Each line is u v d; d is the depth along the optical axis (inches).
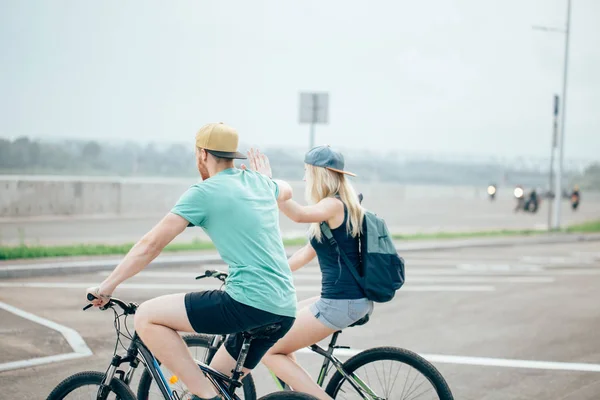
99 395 146.1
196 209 132.0
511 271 565.6
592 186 2010.3
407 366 160.2
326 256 157.2
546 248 792.9
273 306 133.0
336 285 155.7
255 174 144.8
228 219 133.0
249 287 132.0
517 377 252.8
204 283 446.9
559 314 377.1
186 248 583.5
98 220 810.8
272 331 136.9
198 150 141.6
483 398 228.2
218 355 147.6
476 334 323.3
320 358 265.6
